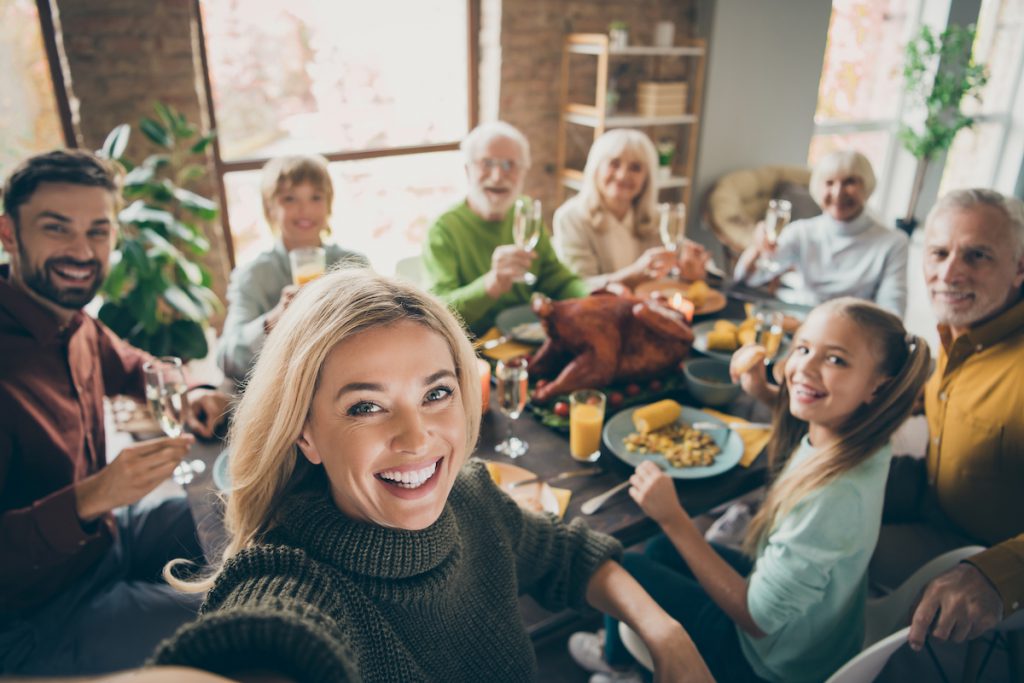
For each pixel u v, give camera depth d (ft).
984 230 4.26
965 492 4.68
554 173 13.74
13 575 3.75
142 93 9.22
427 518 2.02
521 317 6.77
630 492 4.02
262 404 2.03
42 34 8.86
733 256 12.19
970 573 3.11
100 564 4.33
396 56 11.97
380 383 1.88
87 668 3.91
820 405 3.58
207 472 4.35
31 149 9.35
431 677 2.34
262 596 1.81
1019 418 4.27
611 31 12.04
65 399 4.32
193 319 8.52
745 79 14.20
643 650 3.91
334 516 2.06
